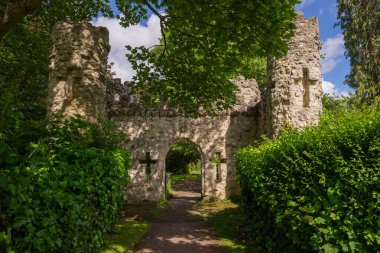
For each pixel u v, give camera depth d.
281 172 5.31
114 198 6.70
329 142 4.25
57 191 3.62
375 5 21.06
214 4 6.32
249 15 5.96
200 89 8.88
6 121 3.22
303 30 10.55
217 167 14.94
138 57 8.96
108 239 7.02
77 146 4.68
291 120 10.12
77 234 4.40
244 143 14.61
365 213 3.76
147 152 14.54
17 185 2.72
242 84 15.52
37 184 3.23
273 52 6.66
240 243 7.23
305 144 4.77
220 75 8.27
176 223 10.01
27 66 13.04
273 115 10.53
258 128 14.42
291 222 4.75
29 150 3.26
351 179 3.78
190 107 9.72
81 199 4.42
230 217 10.52
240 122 14.73
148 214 11.45
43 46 13.42
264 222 6.41
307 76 10.47
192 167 31.39
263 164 6.14
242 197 8.82
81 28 9.34
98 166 5.26
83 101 9.11
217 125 14.70
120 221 9.98
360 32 21.39
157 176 14.42
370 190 3.69
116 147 8.71
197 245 7.25
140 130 14.59
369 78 20.72
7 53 12.24
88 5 12.16
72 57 9.20
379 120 3.90
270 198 5.66
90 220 5.18
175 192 19.80
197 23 6.91
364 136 3.86
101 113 8.73
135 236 7.85
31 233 3.05
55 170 3.59
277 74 10.57
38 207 3.22
